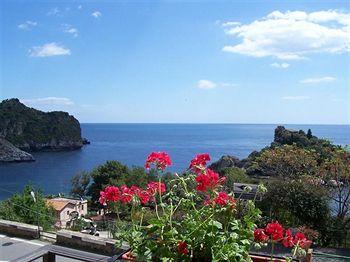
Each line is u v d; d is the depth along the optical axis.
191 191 2.95
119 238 2.79
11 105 144.50
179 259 2.58
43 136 147.38
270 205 12.38
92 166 106.44
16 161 118.38
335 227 12.48
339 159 16.02
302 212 12.30
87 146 172.12
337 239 12.31
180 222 2.77
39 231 8.85
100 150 151.88
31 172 97.38
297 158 18.36
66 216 41.19
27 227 8.90
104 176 48.47
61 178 88.25
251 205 2.75
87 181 57.72
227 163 41.19
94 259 4.80
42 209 14.87
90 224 13.56
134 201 2.96
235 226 2.66
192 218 2.74
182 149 147.00
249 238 2.61
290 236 2.67
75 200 46.75
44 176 91.12
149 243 2.65
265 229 2.62
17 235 8.92
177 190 3.00
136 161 113.19
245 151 134.50
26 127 144.75
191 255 2.59
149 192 3.05
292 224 12.39
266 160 19.97
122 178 45.22
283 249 6.39
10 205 14.70
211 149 145.25
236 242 2.56
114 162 50.03
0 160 116.19
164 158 3.08
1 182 82.12
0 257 7.38
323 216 12.34
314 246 11.90
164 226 2.70
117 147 166.62
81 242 7.89
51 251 5.01
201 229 2.61
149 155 3.09
